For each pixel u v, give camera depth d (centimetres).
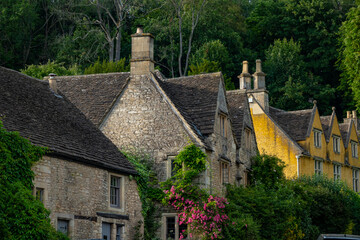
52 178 2219
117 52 6325
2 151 1945
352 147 5778
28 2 6303
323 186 4406
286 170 4828
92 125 2827
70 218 2297
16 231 1900
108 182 2573
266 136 4928
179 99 3344
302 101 6700
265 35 7731
